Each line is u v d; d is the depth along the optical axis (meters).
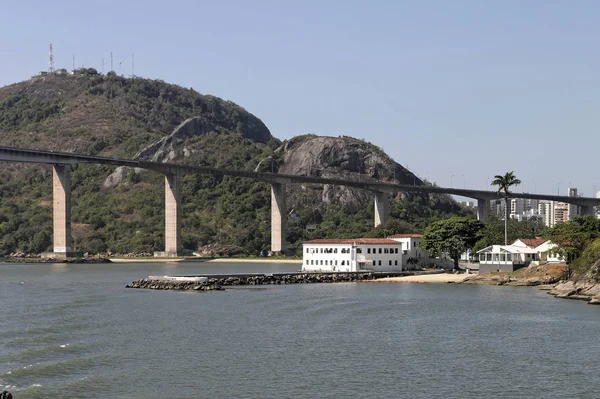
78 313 118.38
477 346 93.56
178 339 96.12
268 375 77.94
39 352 86.12
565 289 152.12
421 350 90.75
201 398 69.94
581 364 84.00
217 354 87.31
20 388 71.44
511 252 192.88
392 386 74.38
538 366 83.00
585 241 175.00
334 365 82.56
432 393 72.06
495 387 74.31
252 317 115.69
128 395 70.38
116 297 144.12
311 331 103.25
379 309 126.69
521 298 145.25
